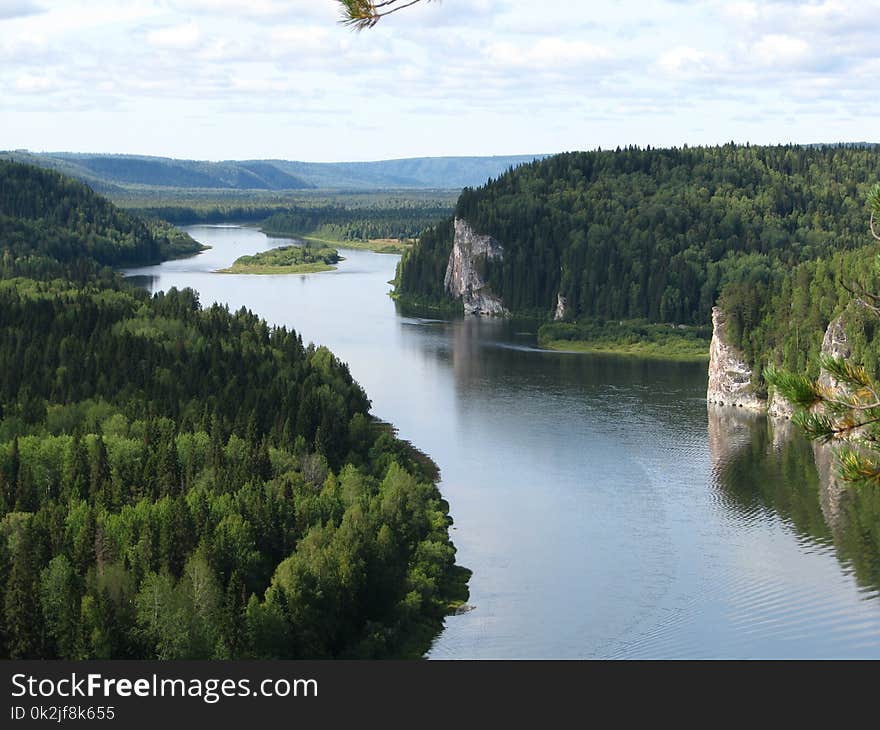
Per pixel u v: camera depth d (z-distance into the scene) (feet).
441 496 437.17
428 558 354.54
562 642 307.99
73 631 266.98
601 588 347.56
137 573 290.56
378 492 397.80
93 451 377.30
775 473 471.21
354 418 473.26
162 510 319.47
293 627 286.66
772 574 356.79
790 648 301.84
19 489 346.74
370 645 297.53
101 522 315.78
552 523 407.64
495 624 320.70
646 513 418.92
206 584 278.05
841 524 403.95
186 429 427.33
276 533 326.44
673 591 344.69
